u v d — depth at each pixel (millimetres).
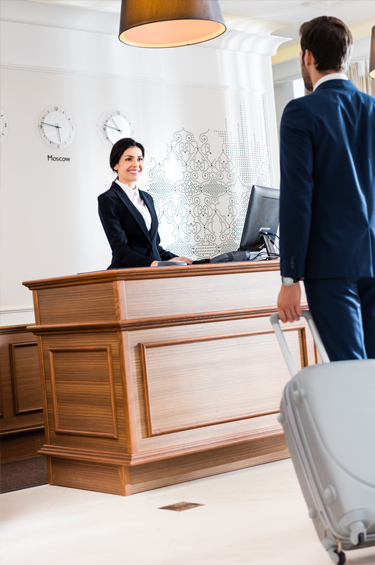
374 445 1614
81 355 3002
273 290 3268
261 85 6289
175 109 5750
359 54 6527
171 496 2734
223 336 3059
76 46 5289
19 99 5020
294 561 1844
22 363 4281
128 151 3924
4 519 2627
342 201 1902
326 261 1885
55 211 5121
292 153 1896
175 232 5688
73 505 2756
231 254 3455
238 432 3074
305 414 1668
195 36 3564
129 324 2789
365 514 1549
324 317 1906
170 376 2904
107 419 2898
